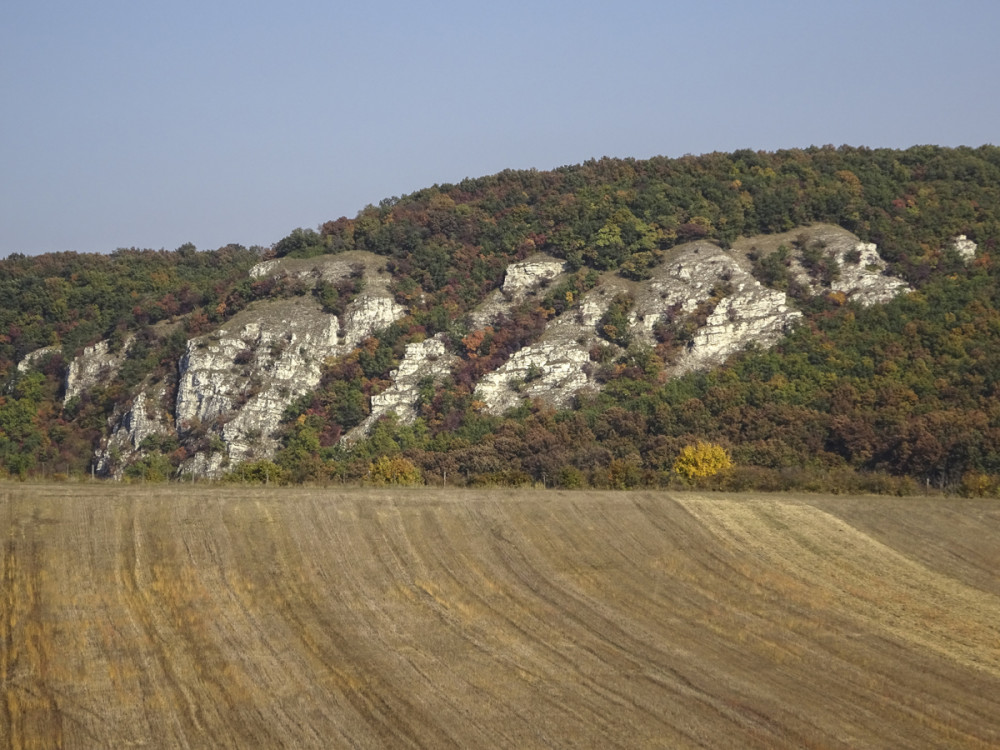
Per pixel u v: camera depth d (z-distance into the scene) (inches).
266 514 1581.0
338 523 1584.6
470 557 1530.5
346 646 1191.6
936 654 1301.7
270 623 1240.2
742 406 3516.2
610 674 1160.8
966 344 3725.4
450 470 3353.8
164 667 1103.6
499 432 3703.3
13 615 1190.3
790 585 1549.0
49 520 1460.4
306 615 1273.4
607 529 1729.8
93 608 1229.7
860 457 3070.9
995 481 2458.2
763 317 4252.0
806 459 3093.0
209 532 1487.5
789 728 1040.8
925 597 1544.0
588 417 3703.3
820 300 4338.1
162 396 4362.7
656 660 1211.9
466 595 1389.0
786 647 1288.1
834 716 1080.8
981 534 1893.5
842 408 3405.5
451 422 3917.3
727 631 1331.2
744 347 4146.2
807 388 3644.2
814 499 2068.2
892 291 4298.7
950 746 1025.5
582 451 3319.4
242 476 2456.9
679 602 1433.3
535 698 1082.1
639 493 1962.4
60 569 1318.9
